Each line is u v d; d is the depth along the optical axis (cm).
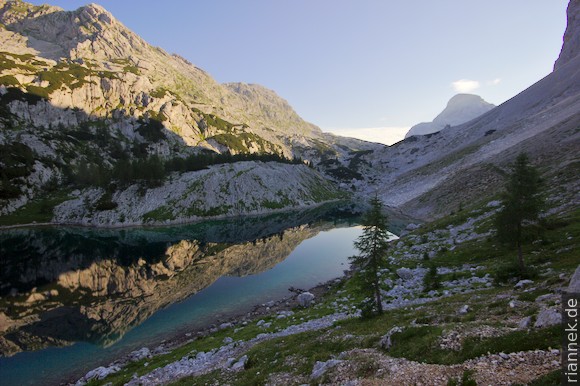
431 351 1675
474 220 7038
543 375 1131
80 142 19662
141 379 2839
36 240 10106
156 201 15138
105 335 4441
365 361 1823
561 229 4388
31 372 3497
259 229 13325
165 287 6544
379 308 3081
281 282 6738
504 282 3275
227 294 6069
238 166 19638
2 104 18425
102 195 14512
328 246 10231
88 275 7231
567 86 18812
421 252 6228
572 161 7331
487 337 1584
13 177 13912
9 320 4881
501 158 12231
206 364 2930
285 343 2856
